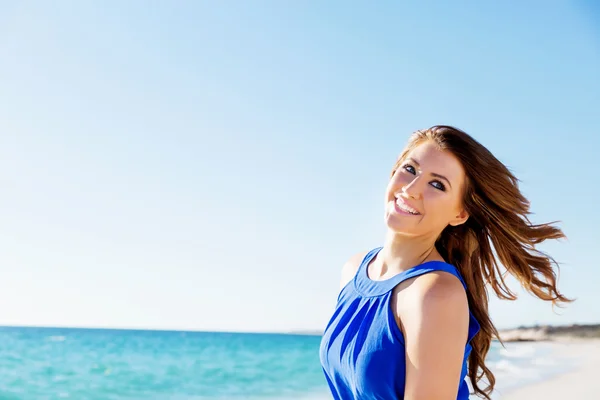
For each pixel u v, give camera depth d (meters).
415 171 2.20
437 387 1.89
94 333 60.38
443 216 2.18
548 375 16.45
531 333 32.22
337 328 2.19
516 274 2.38
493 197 2.24
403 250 2.18
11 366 30.45
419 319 1.93
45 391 23.98
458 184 2.20
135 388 24.11
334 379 2.19
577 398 12.49
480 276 2.41
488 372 2.44
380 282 2.15
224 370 28.28
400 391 2.00
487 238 2.39
